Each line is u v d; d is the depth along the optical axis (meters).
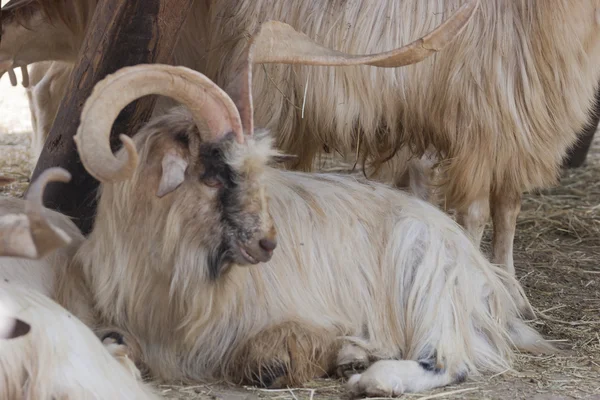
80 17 7.48
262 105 6.87
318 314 5.85
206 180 5.09
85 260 5.50
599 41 6.99
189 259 5.19
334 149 7.20
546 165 7.06
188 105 4.97
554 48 6.73
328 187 6.29
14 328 3.96
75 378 4.21
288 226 5.91
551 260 8.78
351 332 5.94
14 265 5.27
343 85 6.74
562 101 6.90
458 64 6.67
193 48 7.37
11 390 4.14
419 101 6.79
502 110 6.74
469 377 5.80
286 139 7.00
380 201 6.36
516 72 6.74
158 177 5.21
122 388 4.36
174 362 5.57
